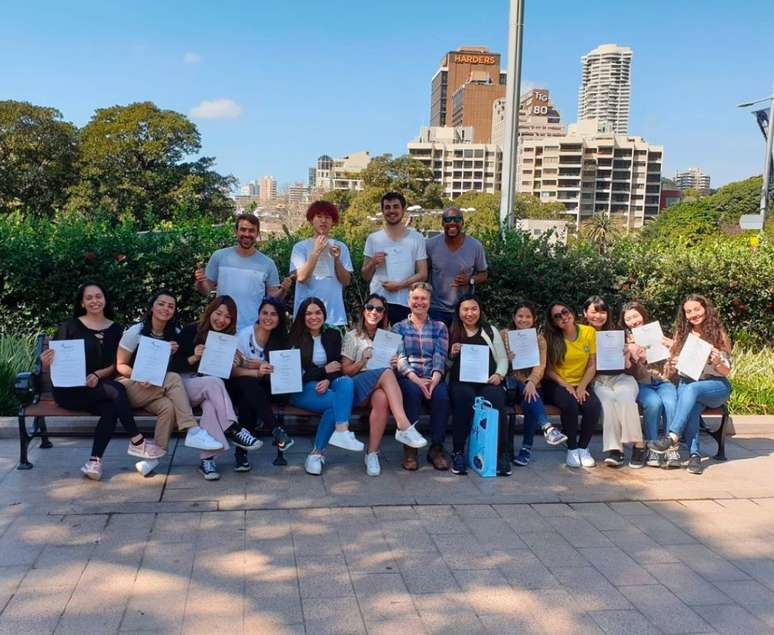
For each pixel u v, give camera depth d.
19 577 3.69
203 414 5.18
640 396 5.98
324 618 3.43
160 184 51.03
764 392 7.70
